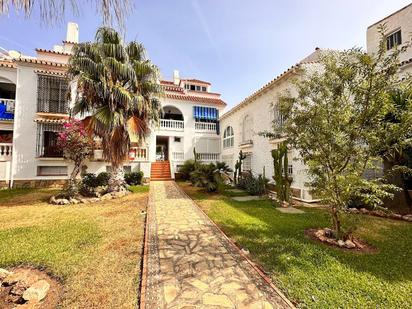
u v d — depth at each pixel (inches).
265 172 566.6
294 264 165.2
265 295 126.8
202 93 1029.8
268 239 218.7
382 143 190.7
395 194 352.2
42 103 574.9
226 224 269.0
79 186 445.7
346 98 204.2
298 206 381.1
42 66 577.3
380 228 255.1
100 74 392.5
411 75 191.8
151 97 504.4
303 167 422.9
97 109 420.5
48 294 130.6
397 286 136.6
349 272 153.9
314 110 208.4
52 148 585.0
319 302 120.4
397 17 520.4
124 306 118.0
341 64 202.2
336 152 202.7
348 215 211.3
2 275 145.0
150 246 198.2
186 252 185.9
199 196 475.5
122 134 453.1
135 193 501.4
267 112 560.1
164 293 127.8
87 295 127.1
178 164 849.5
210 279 143.4
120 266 161.0
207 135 914.7
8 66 576.7
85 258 173.5
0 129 596.7
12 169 543.5
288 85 459.8
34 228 247.3
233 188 610.5
